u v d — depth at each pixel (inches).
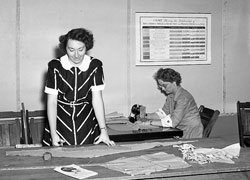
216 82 185.3
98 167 88.3
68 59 107.6
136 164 89.5
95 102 110.9
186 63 179.9
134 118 162.9
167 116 150.6
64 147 104.9
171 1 175.9
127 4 171.5
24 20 161.3
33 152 100.2
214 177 88.2
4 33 159.8
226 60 185.9
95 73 109.4
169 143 109.6
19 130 155.5
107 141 107.9
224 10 183.6
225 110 187.8
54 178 81.3
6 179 80.8
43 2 162.7
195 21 179.5
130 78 174.1
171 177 85.4
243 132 151.7
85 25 167.8
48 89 108.3
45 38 163.9
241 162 92.8
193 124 150.1
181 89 152.7
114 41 171.3
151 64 175.6
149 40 174.6
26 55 162.6
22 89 162.9
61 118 113.2
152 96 176.9
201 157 95.0
